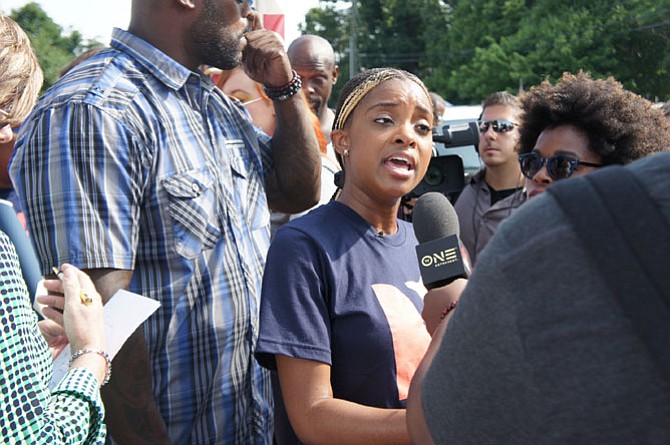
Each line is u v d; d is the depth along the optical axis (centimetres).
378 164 186
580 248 89
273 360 175
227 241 212
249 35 250
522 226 95
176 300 201
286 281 174
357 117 189
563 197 93
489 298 95
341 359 177
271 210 271
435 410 104
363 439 159
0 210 235
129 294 180
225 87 374
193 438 204
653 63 2525
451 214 153
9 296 132
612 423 87
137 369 190
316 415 165
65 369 167
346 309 176
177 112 210
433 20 4109
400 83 187
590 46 2619
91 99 193
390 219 195
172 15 213
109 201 189
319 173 262
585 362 88
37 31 2111
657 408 85
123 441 192
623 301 86
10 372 129
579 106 196
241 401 212
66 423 142
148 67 209
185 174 205
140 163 197
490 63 2847
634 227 87
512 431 95
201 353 204
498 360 94
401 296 183
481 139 421
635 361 86
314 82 430
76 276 172
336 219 186
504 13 3225
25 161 193
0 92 193
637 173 92
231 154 228
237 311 210
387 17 4703
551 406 90
